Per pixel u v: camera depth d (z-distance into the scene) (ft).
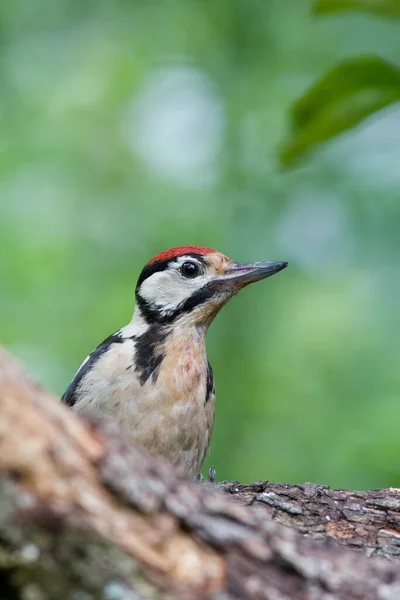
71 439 11.28
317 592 12.16
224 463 40.47
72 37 49.24
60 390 40.83
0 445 10.81
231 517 12.03
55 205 46.42
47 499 10.82
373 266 40.78
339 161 42.83
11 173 46.78
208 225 44.80
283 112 45.80
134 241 45.62
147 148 48.08
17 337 42.39
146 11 49.62
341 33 46.32
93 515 10.94
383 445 37.27
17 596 10.91
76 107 48.49
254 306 42.88
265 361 41.81
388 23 45.27
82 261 45.19
